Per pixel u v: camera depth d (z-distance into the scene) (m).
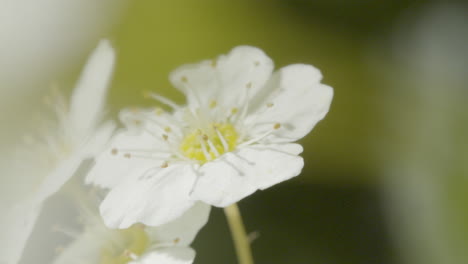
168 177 0.06
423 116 0.08
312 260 0.08
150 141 0.07
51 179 0.07
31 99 0.08
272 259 0.08
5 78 0.08
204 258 0.08
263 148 0.06
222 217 0.08
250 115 0.07
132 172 0.07
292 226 0.08
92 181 0.07
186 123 0.07
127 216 0.06
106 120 0.07
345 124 0.08
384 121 0.08
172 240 0.07
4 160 0.07
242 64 0.07
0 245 0.07
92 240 0.07
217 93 0.07
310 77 0.07
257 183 0.06
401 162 0.08
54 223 0.07
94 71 0.07
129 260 0.07
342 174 0.08
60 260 0.07
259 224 0.08
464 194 0.08
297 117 0.07
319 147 0.08
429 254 0.08
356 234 0.08
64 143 0.07
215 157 0.07
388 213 0.08
